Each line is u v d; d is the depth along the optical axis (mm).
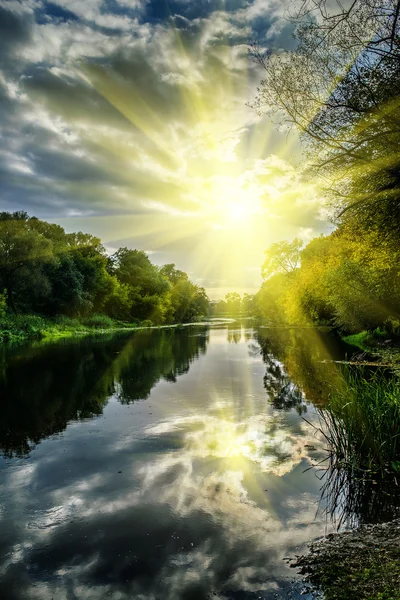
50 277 55875
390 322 27016
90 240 77625
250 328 65938
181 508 5695
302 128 8297
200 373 17828
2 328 40125
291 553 4520
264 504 5777
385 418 7266
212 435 9062
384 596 3492
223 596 3834
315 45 7699
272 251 61625
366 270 22250
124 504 5848
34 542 4906
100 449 8242
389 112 7637
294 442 8539
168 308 94688
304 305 48438
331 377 16094
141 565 4398
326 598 3650
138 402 12352
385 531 4918
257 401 12289
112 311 76938
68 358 23516
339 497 5969
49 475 6957
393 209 9516
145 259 95125
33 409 11648
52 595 3967
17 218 62094
